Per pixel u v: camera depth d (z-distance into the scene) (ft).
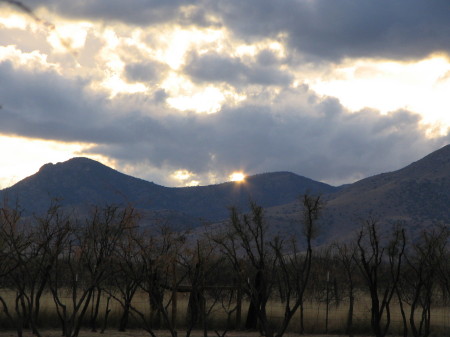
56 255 78.79
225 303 121.60
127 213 82.12
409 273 138.92
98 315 111.96
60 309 112.16
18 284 74.18
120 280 108.37
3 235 76.54
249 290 74.69
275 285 132.46
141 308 114.42
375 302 89.86
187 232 81.30
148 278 65.26
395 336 113.29
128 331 106.42
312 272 150.00
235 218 69.10
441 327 116.78
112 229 79.51
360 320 117.29
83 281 104.78
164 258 70.69
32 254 79.82
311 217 68.13
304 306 134.62
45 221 84.33
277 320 115.96
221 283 110.42
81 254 81.87
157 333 104.68
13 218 80.48
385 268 147.74
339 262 157.69
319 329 114.73
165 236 79.05
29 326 103.30
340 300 139.44
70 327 67.31
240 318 112.88
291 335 110.01
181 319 114.11
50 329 104.83
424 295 128.88
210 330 111.86
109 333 102.94
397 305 141.69
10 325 102.83
